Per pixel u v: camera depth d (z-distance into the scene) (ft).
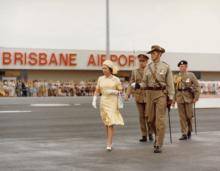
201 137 48.34
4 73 157.17
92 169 30.25
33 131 54.85
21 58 154.71
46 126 61.26
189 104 46.75
